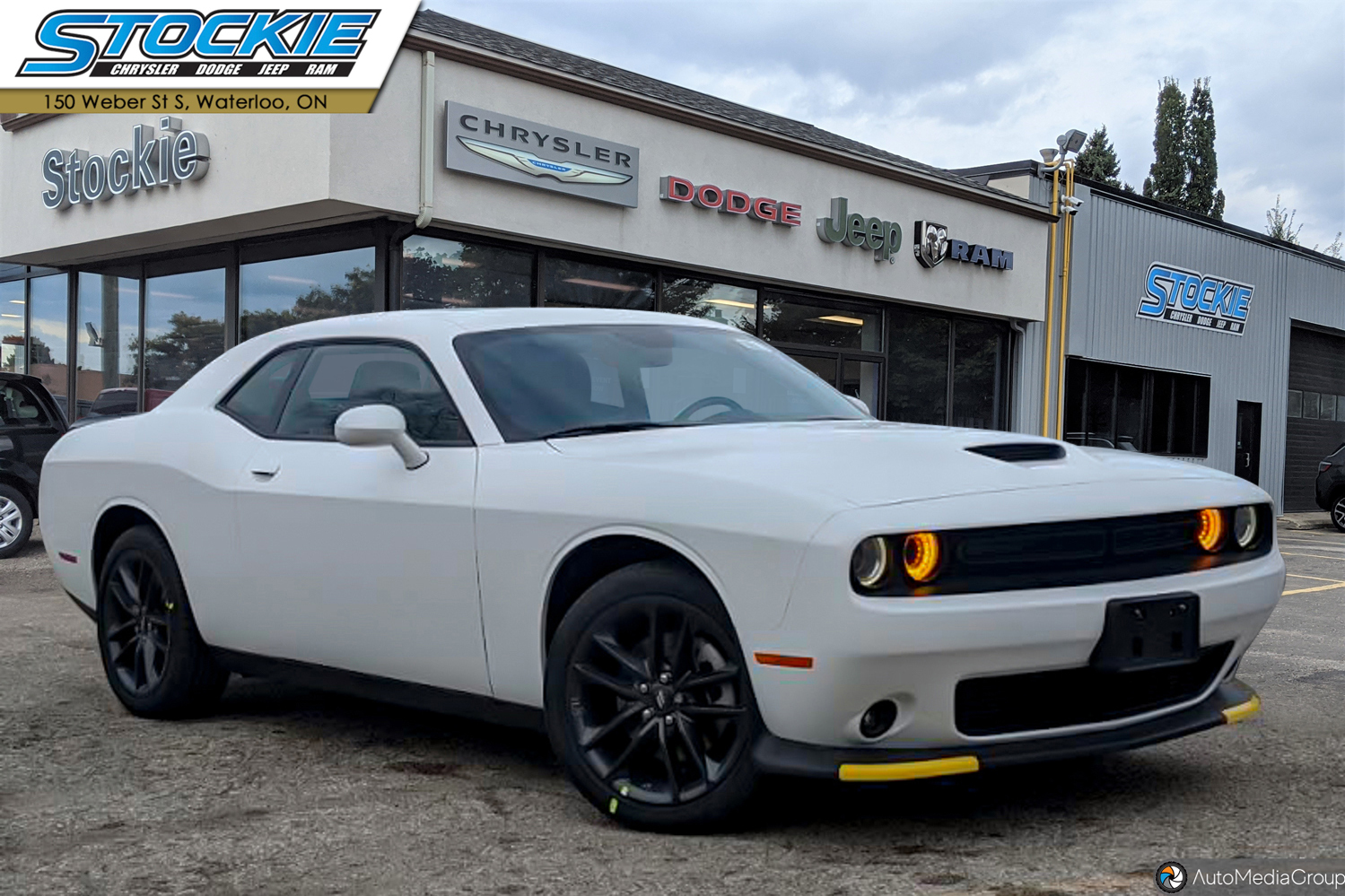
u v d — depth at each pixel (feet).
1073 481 10.89
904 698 9.95
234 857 10.49
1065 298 62.13
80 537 16.81
